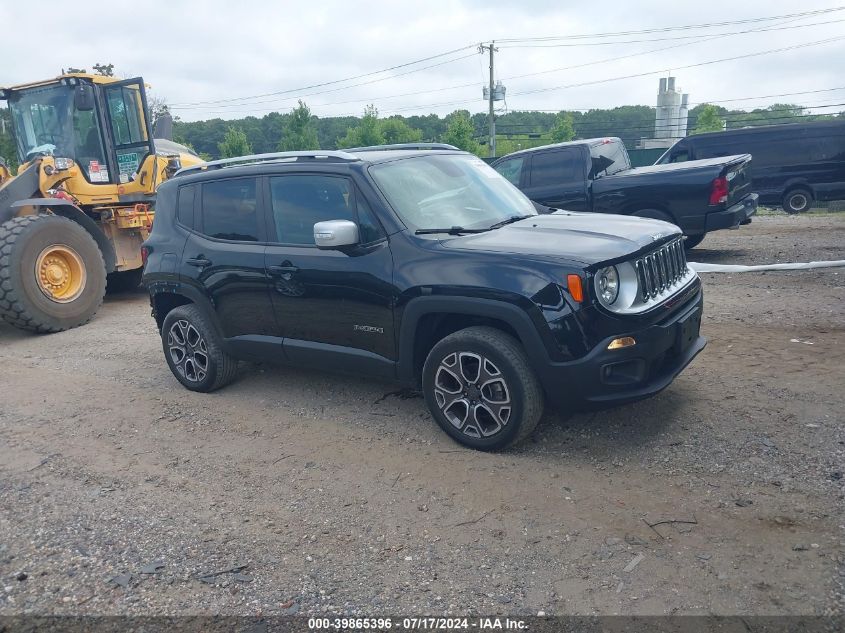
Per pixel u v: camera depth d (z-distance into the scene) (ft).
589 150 33.35
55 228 27.84
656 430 13.92
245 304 16.80
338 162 15.38
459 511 11.62
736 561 9.65
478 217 15.37
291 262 15.55
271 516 11.98
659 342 12.57
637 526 10.71
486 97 158.40
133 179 33.27
